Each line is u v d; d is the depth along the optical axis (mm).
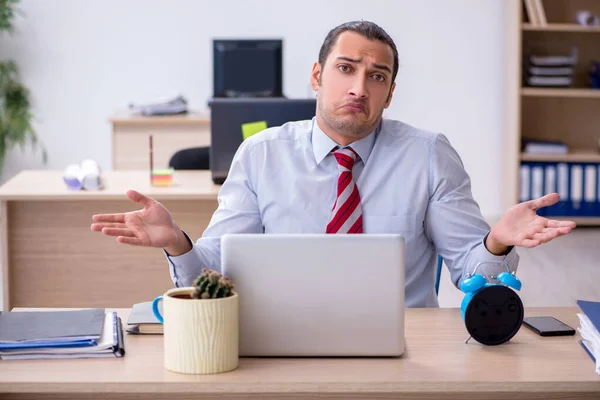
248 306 1682
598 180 6664
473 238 2232
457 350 1756
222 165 3859
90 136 7211
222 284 1610
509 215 1911
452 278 2270
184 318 1573
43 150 6969
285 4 7121
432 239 2311
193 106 7184
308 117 3807
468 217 2252
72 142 7211
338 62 2123
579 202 6672
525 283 5277
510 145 6879
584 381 1560
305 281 1680
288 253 1675
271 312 1683
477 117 7285
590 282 5312
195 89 7180
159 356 1698
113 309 2043
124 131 5844
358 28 2123
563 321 1990
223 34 7129
